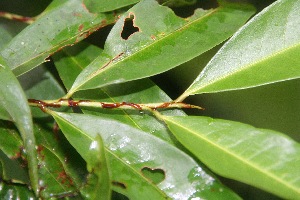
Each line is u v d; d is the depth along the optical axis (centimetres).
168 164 38
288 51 40
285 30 41
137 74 41
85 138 40
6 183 40
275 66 40
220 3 44
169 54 42
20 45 42
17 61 42
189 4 44
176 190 38
